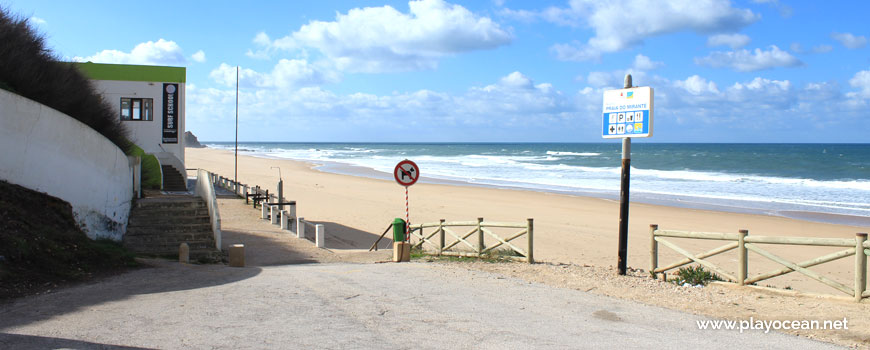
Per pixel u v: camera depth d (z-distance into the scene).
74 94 16.12
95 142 12.20
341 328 5.59
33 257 8.29
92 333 5.31
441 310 6.41
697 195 33.81
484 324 5.79
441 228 13.32
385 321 5.89
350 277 8.80
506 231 21.14
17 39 14.29
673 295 7.32
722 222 23.59
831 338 5.37
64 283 7.91
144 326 5.61
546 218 24.27
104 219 12.64
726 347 5.05
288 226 18.09
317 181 41.19
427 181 43.72
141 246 12.95
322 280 8.51
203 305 6.63
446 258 12.07
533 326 5.73
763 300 6.96
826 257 6.90
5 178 10.07
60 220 10.28
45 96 14.50
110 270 9.13
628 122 8.47
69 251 9.09
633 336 5.39
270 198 22.30
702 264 8.31
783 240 7.29
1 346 4.80
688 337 5.38
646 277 8.91
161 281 8.41
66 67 17.11
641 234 20.34
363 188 36.25
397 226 12.74
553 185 40.50
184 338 5.18
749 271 14.39
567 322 5.91
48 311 6.23
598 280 8.34
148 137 26.75
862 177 48.25
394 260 11.76
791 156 87.75
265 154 105.06
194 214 15.30
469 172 55.00
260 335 5.31
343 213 24.84
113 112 19.27
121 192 13.93
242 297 7.12
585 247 17.77
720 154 98.06
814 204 29.59
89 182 11.94
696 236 8.27
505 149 158.25
